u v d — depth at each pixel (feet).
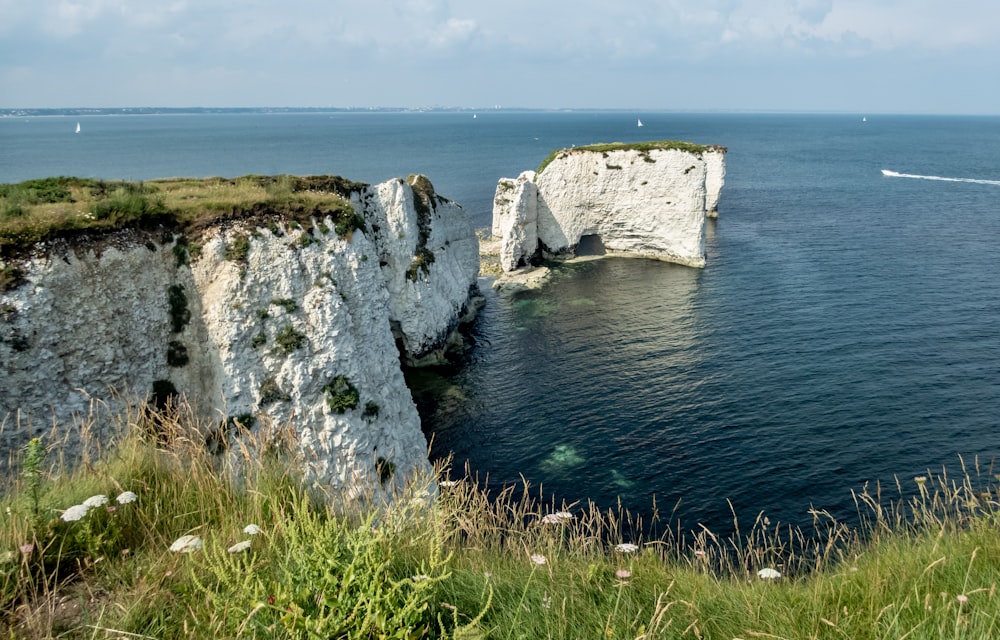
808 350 121.70
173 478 26.14
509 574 22.21
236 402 63.67
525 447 91.50
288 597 15.96
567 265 201.36
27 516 21.33
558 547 26.30
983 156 580.71
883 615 20.07
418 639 16.51
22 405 53.16
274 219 70.85
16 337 53.57
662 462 85.40
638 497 77.77
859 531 66.18
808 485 78.07
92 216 61.05
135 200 65.10
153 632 16.96
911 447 85.92
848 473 80.33
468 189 361.92
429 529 23.75
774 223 255.29
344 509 26.13
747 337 130.31
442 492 32.50
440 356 126.82
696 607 20.33
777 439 89.61
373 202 119.75
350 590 17.04
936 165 493.36
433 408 105.81
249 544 19.39
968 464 81.15
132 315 61.26
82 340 57.41
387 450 69.67
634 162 198.90
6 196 66.44
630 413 100.07
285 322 66.95
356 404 67.62
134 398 59.31
